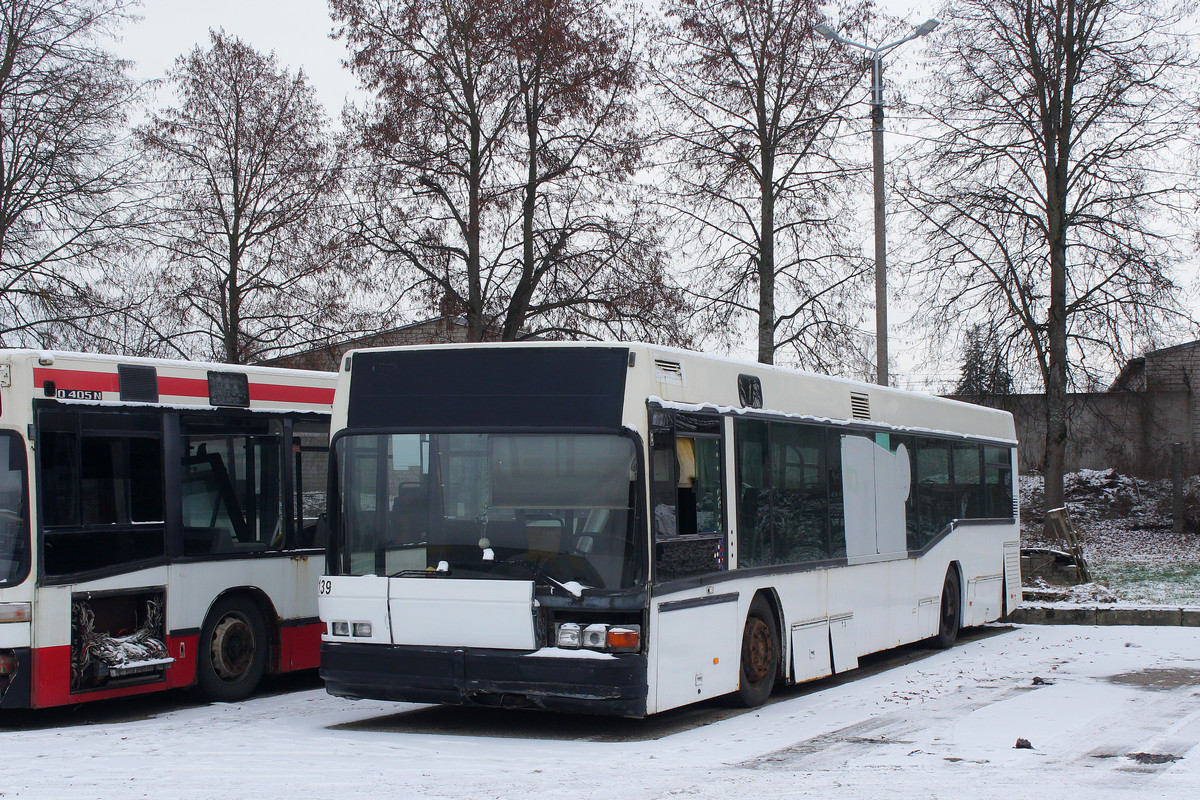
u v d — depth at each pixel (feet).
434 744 27.45
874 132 63.62
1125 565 87.04
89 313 81.30
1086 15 92.68
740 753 25.88
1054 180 94.79
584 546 27.58
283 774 23.70
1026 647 48.14
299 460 39.17
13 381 31.01
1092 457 154.20
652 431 28.14
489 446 28.78
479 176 78.28
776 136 83.87
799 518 36.14
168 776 23.58
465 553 28.40
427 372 29.94
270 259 89.35
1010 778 22.63
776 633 34.45
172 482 34.50
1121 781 22.25
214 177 88.28
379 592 28.96
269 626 37.76
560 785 22.43
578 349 28.73
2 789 22.52
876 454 42.47
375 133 77.41
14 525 30.68
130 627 33.30
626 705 26.81
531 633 27.40
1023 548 73.41
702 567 30.07
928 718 30.37
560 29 77.15
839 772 23.45
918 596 45.32
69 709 34.88
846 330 83.97
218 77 88.79
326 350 87.15
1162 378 140.67
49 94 78.07
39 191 78.54
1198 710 31.24
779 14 83.92
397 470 29.55
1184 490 129.29
